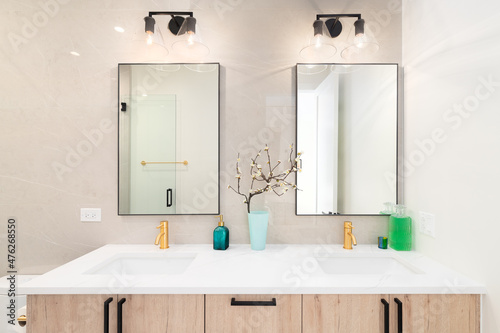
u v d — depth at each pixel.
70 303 0.89
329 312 0.90
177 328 0.90
